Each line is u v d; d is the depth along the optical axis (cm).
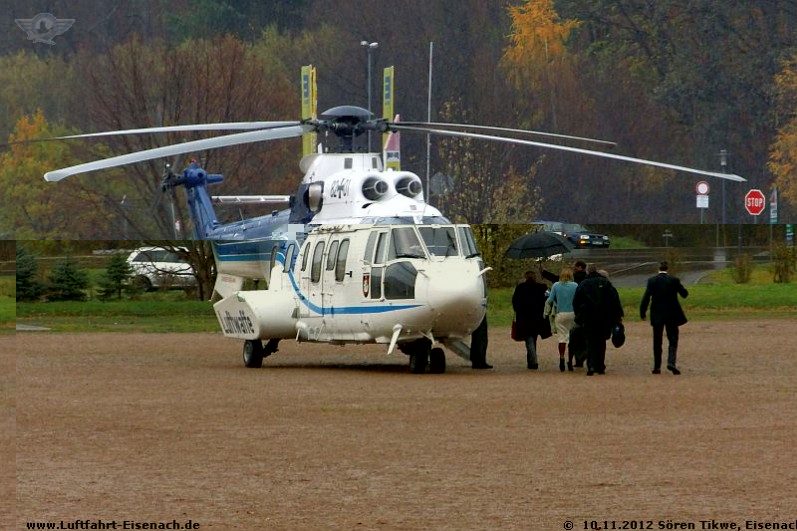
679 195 13800
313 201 5716
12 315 9481
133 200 12388
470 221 11894
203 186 7050
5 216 12669
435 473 3156
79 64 13425
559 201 13100
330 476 3134
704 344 6712
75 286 9956
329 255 5456
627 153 13625
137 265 10106
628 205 13562
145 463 3309
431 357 5381
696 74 14038
